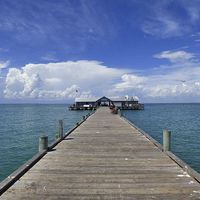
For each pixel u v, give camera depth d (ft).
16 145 86.28
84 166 29.73
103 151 38.27
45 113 337.52
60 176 25.98
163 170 28.02
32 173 26.99
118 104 300.61
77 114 261.65
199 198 20.52
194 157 63.87
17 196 20.94
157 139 92.58
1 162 60.95
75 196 20.97
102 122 85.30
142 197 20.75
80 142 46.24
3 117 257.34
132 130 63.52
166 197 20.74
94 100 304.09
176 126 147.33
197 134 111.55
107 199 20.42
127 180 24.76
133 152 37.52
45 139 37.50
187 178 25.26
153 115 254.27
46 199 20.36
